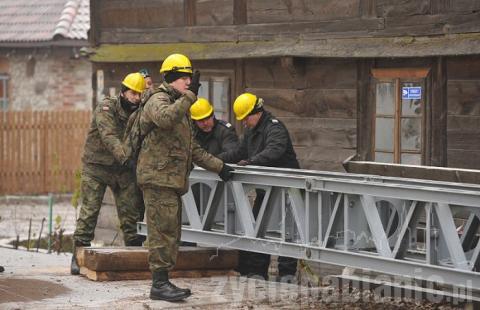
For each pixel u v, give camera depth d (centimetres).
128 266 1477
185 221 1562
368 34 1791
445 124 1684
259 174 1395
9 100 4156
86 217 1562
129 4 2278
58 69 4069
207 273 1528
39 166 3650
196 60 2128
